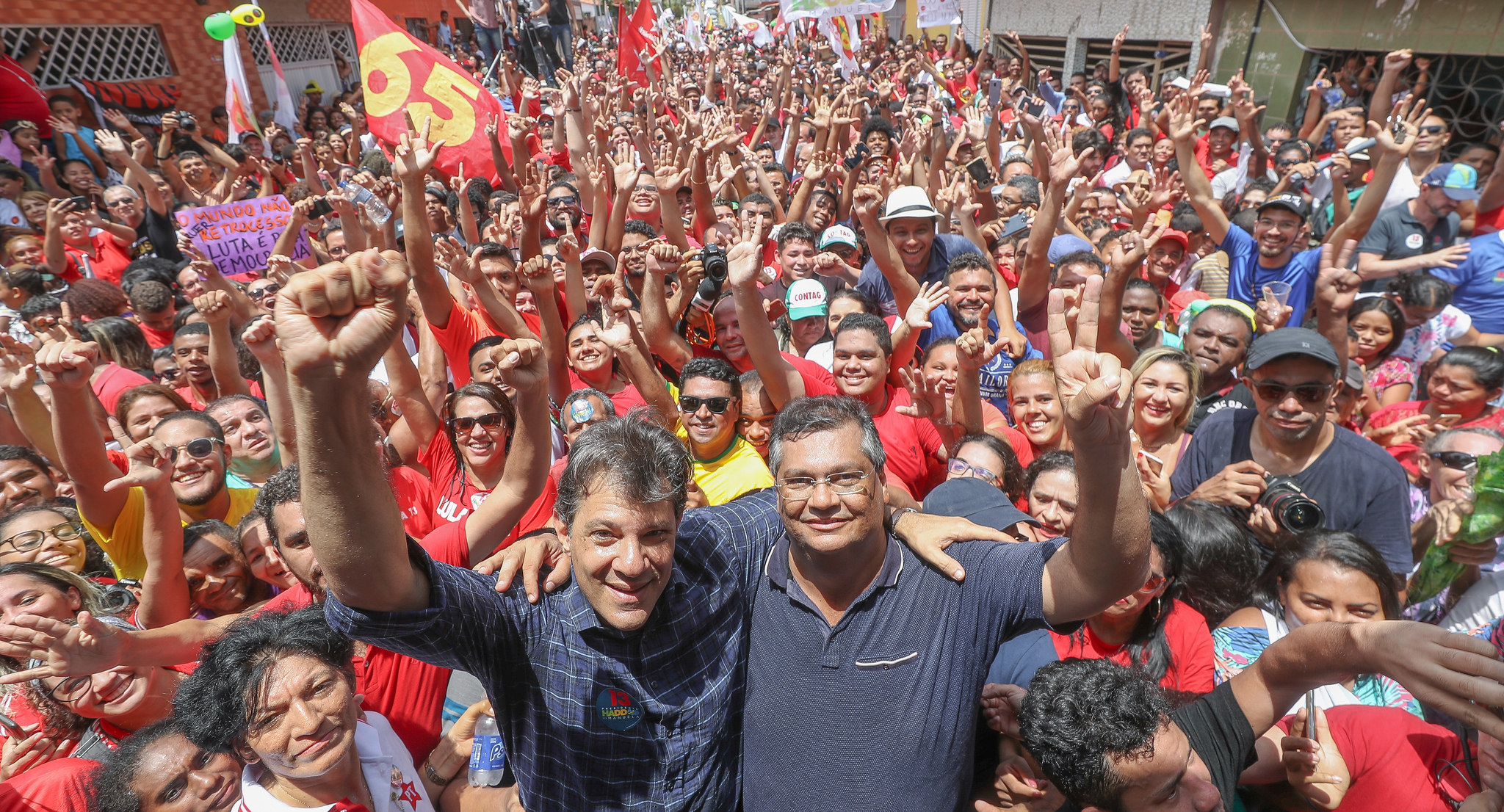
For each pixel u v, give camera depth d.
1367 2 10.15
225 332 4.29
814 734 1.89
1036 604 1.82
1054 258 5.60
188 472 3.29
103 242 7.32
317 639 1.93
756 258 3.54
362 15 7.37
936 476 4.05
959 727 1.90
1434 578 2.62
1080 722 1.76
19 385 3.51
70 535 2.95
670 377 4.81
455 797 2.35
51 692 2.34
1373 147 6.91
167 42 13.11
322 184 8.91
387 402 4.22
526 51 19.33
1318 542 2.41
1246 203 7.04
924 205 5.08
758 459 3.76
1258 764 2.09
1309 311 5.14
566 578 1.94
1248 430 3.31
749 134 11.39
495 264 4.98
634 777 1.95
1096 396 1.42
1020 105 8.84
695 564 2.06
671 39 21.97
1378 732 2.04
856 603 1.92
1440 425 3.64
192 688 1.90
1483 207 6.06
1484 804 1.76
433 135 7.46
